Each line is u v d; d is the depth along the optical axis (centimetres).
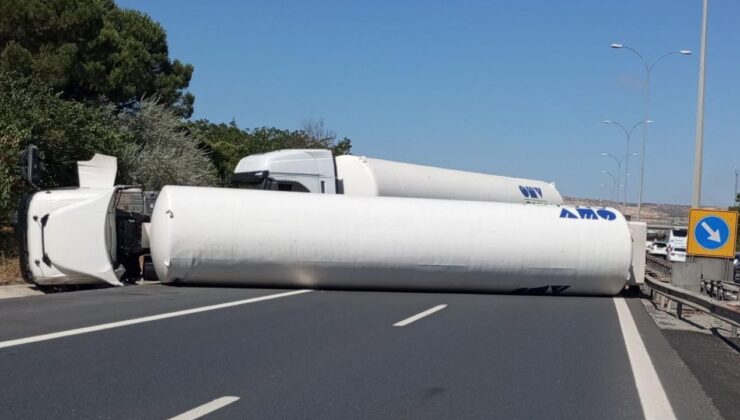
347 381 840
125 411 692
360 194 2122
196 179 3728
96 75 3203
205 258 1686
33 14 2916
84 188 1706
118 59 3456
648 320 1496
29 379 799
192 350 979
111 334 1069
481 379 873
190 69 4222
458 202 1867
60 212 1591
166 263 1683
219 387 792
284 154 2109
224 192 1750
